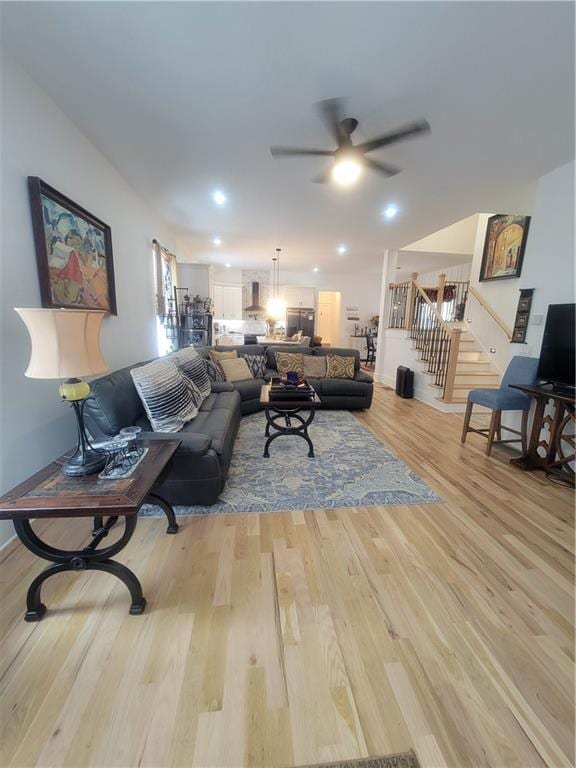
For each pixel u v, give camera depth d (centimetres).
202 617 138
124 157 283
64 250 219
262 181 326
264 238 557
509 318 494
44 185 195
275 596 149
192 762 93
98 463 149
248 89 197
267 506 221
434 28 153
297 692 111
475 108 210
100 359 149
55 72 186
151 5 144
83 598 146
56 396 214
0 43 165
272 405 298
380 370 680
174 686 111
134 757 94
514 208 388
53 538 183
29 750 95
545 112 212
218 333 861
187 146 264
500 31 154
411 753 97
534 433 285
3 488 172
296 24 152
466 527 205
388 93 197
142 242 389
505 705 109
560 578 166
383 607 146
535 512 223
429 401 509
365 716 105
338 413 457
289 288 948
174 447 180
